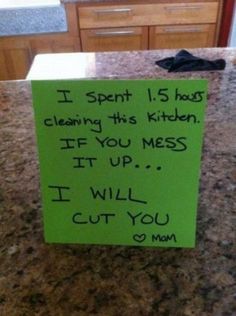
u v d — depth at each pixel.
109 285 0.48
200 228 0.55
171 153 0.49
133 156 0.50
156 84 0.46
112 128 0.48
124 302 0.46
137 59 1.17
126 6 2.11
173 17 2.18
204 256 0.51
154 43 2.29
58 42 2.21
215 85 0.98
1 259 0.52
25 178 0.67
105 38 2.23
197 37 2.28
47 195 0.52
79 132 0.49
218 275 0.48
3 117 0.87
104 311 0.45
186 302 0.45
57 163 0.51
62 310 0.45
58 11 2.08
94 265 0.50
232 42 2.28
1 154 0.73
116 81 0.46
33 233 0.55
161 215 0.52
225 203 0.59
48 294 0.47
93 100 0.47
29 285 0.48
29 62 2.27
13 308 0.45
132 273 0.49
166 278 0.48
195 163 0.49
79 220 0.53
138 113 0.47
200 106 0.46
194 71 1.06
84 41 2.22
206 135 0.76
